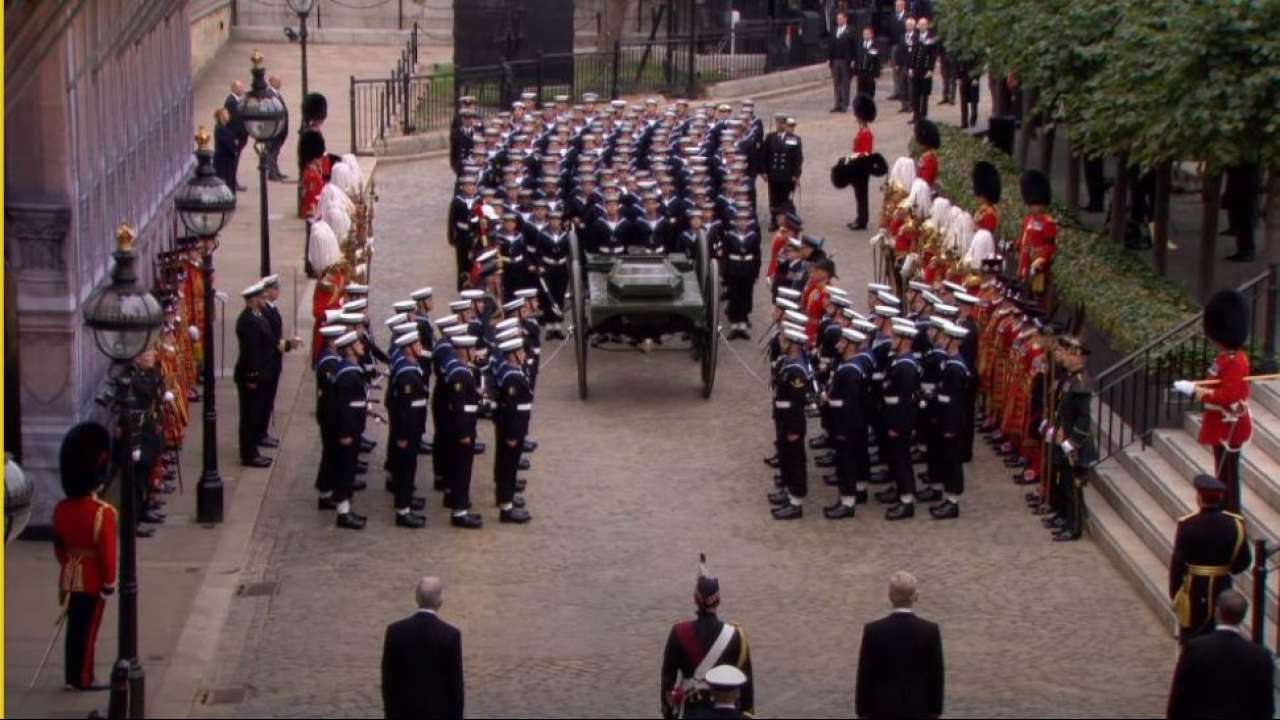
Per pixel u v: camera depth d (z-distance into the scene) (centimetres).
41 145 2444
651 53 5994
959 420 2580
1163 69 2864
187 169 3706
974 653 2145
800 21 6088
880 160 4234
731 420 3034
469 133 4131
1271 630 2120
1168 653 2158
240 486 2691
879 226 4075
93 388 2612
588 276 3216
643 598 2303
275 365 2781
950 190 3825
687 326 3105
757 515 2614
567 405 3108
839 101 5522
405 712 1745
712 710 1576
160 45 3388
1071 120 3566
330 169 4062
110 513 1992
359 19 6425
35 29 2398
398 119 5234
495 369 2589
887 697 1719
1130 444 2675
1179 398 2659
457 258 3731
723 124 4212
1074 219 3625
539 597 2305
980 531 2558
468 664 2097
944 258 3222
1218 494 2020
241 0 6328
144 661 2091
